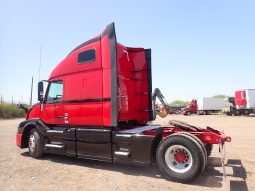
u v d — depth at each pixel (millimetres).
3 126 23016
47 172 7102
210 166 7648
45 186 5867
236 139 13484
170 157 6324
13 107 39719
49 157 9172
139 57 8820
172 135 6312
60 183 6102
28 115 9734
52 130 8664
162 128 7082
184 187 5801
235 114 47688
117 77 7305
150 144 6570
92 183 6117
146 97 8781
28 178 6496
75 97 8141
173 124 7289
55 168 7566
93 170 7359
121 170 7363
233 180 6301
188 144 6008
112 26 7395
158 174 6914
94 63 7762
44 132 8766
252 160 8391
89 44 8000
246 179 6371
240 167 7508
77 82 8141
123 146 7027
